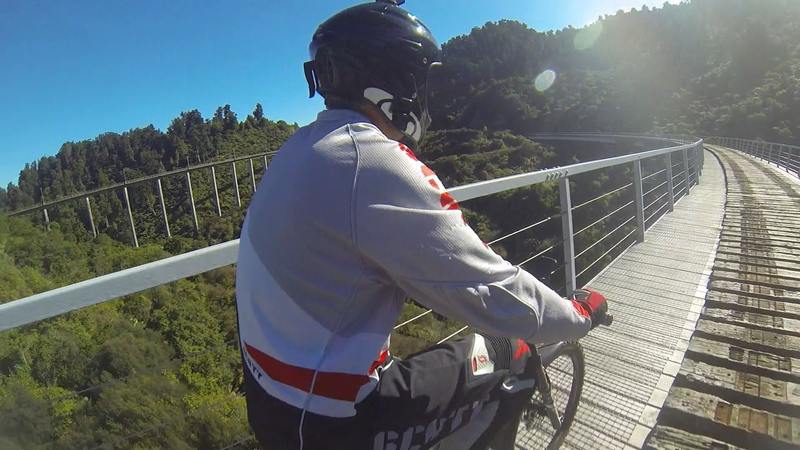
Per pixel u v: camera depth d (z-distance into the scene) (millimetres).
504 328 920
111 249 37375
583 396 2428
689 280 4188
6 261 26594
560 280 4293
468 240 875
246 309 936
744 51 81250
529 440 1869
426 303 895
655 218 7516
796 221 6840
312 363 852
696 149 13430
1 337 5461
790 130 47969
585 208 22766
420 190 843
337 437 875
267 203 919
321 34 1035
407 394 986
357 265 853
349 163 840
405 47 995
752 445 2045
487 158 60594
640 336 3094
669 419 2242
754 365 2637
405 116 1046
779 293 3773
